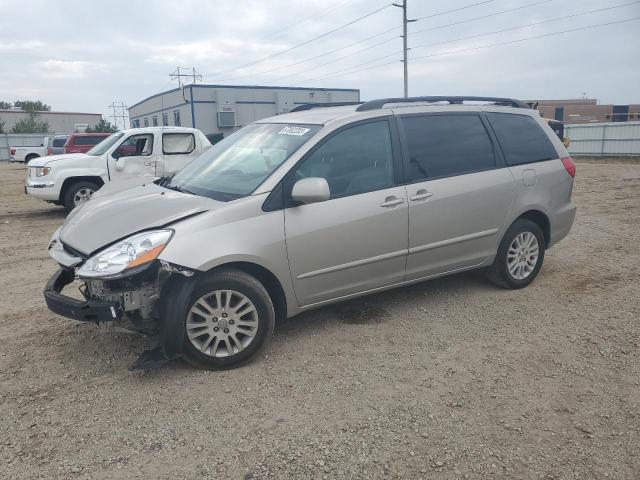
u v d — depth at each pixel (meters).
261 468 2.81
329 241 4.18
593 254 7.03
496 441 3.03
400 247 4.57
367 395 3.52
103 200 4.44
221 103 43.81
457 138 5.02
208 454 2.94
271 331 3.98
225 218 3.79
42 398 3.51
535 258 5.58
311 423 3.21
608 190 14.15
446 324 4.67
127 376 3.80
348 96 49.88
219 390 3.60
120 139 11.09
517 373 3.80
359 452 2.94
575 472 2.77
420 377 3.75
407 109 4.82
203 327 3.78
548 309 5.02
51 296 3.69
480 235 5.07
